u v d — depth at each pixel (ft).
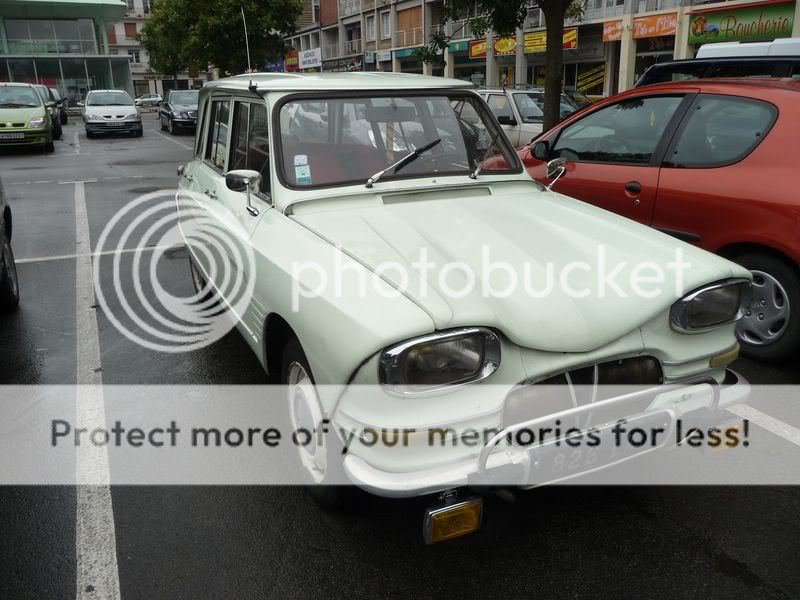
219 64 87.25
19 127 56.39
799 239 12.34
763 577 8.09
